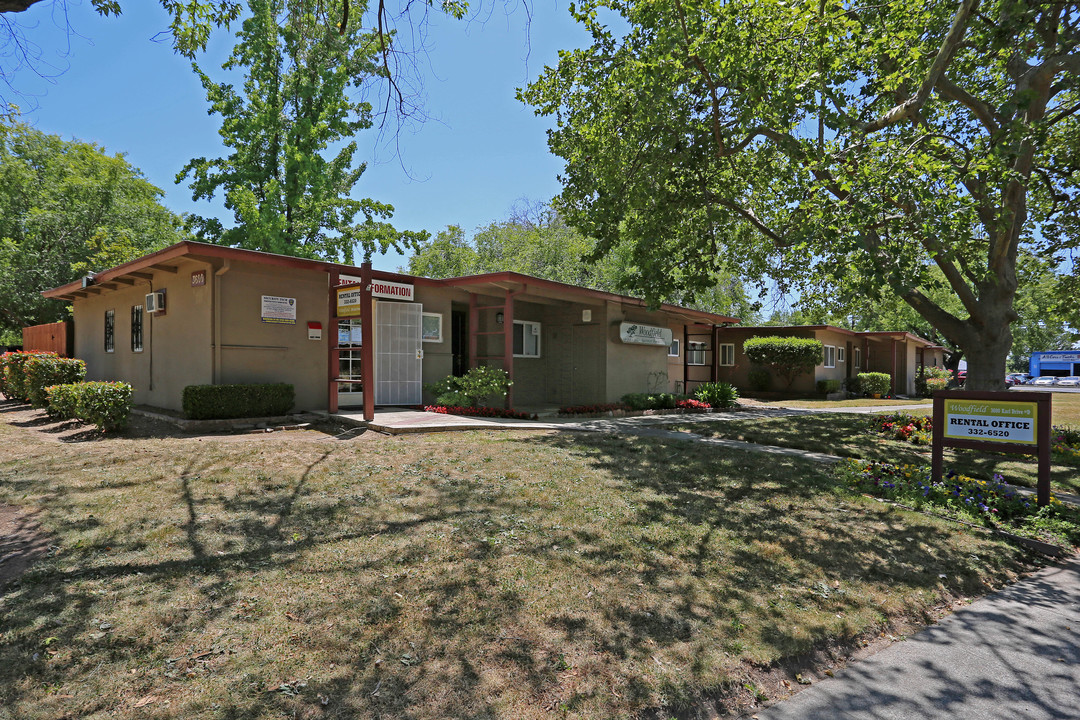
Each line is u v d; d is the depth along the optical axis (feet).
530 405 49.37
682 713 8.36
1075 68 26.73
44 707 7.72
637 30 31.50
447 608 10.80
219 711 7.73
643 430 35.86
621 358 50.75
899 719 8.49
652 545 14.55
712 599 11.68
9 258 64.39
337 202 79.20
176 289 35.70
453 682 8.58
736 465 24.50
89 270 66.49
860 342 95.86
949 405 21.06
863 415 49.62
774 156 37.63
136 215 77.36
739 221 44.93
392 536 14.47
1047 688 9.42
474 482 19.92
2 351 79.61
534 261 107.34
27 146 77.00
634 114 31.24
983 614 12.28
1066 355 166.40
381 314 39.50
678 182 36.11
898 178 25.23
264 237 68.44
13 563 12.37
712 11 27.04
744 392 84.33
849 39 29.17
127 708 7.74
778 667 9.64
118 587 11.28
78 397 28.68
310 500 17.34
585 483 20.44
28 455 23.13
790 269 35.91
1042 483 18.95
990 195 32.45
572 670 9.05
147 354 39.70
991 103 32.55
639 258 38.78
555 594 11.56
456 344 46.55
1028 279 46.55
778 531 16.11
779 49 27.35
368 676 8.64
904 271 24.38
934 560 14.67
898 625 11.51
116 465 21.16
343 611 10.57
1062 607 12.77
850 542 15.53
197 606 10.60
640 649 9.72
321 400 36.99
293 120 75.20
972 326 35.65
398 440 27.84
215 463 21.63
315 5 23.21
